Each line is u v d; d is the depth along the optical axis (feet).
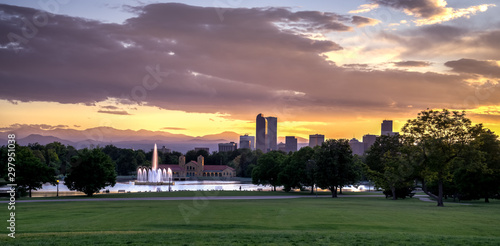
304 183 352.69
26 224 107.55
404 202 222.48
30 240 75.25
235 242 73.10
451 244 72.84
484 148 235.61
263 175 408.05
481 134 205.05
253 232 89.15
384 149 320.50
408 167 210.59
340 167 299.58
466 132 200.95
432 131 206.49
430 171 204.74
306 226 104.37
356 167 343.26
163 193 291.17
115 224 107.55
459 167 204.95
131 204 183.32
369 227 102.83
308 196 299.99
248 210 147.02
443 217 125.70
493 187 234.99
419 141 209.56
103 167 270.46
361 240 75.87
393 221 114.93
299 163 357.41
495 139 237.86
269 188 473.67
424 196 315.99
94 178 264.31
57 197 249.96
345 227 102.83
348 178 299.38
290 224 108.06
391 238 78.48
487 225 107.34
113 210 148.25
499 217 126.72
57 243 71.46
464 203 226.99
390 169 242.37
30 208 159.53
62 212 140.46
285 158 400.06
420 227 103.19
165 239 76.18
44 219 119.03
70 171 266.77
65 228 99.76
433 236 82.38
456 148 201.16
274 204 184.03
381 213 137.80
